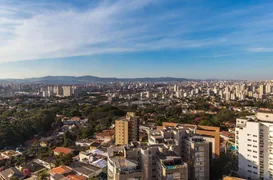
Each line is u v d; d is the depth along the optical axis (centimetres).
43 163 9581
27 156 10831
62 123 17500
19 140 13412
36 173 8619
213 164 7681
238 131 7406
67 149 10750
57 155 10081
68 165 8588
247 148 7131
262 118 7300
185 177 5141
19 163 9912
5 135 12575
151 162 5684
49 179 7812
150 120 18012
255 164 6938
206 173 6394
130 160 5353
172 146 6153
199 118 16800
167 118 17550
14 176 8350
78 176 7162
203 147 6347
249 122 7056
